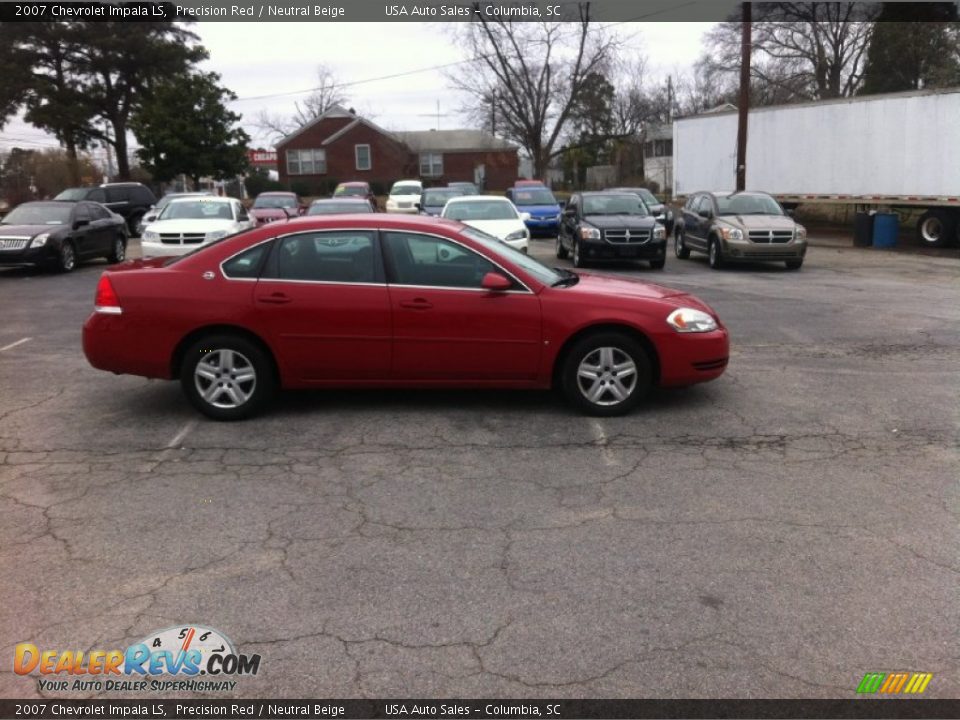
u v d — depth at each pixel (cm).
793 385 725
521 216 1747
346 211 1808
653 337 616
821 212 3128
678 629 342
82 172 4938
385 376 618
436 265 614
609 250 1650
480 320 606
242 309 601
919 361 816
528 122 5188
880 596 367
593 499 476
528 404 661
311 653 328
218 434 593
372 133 5838
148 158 4006
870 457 543
